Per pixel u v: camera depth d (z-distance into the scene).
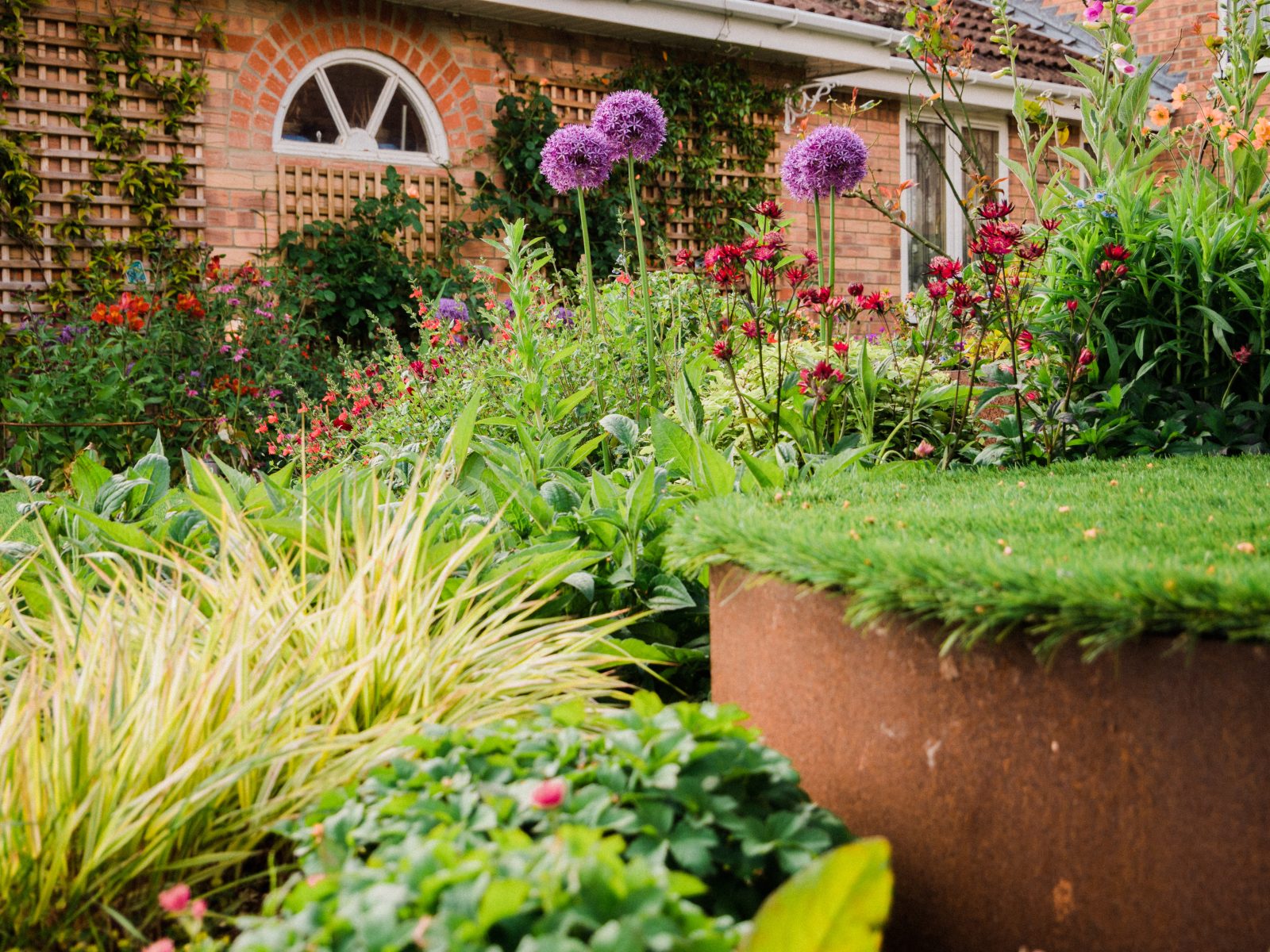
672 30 8.38
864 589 1.46
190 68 7.00
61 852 1.43
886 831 1.53
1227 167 4.14
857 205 10.02
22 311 6.35
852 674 1.57
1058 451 3.14
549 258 4.31
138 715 1.63
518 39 8.27
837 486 2.20
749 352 4.20
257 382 6.33
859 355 3.54
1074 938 1.33
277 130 7.39
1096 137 4.57
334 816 1.41
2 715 1.87
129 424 4.95
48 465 5.57
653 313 4.97
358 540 2.18
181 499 2.91
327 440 4.52
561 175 4.48
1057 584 1.26
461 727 1.61
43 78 6.61
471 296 7.42
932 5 5.14
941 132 10.69
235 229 7.27
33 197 6.60
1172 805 1.23
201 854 1.57
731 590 1.84
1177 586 1.20
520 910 1.07
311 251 7.32
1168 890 1.24
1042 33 11.84
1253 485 2.10
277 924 1.19
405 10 7.77
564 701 1.92
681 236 9.11
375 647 1.88
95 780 1.50
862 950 1.03
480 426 4.00
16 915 1.42
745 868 1.31
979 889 1.42
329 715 1.85
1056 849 1.34
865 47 9.27
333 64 7.60
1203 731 1.20
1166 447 3.07
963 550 1.50
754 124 9.43
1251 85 4.29
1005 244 2.95
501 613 2.13
